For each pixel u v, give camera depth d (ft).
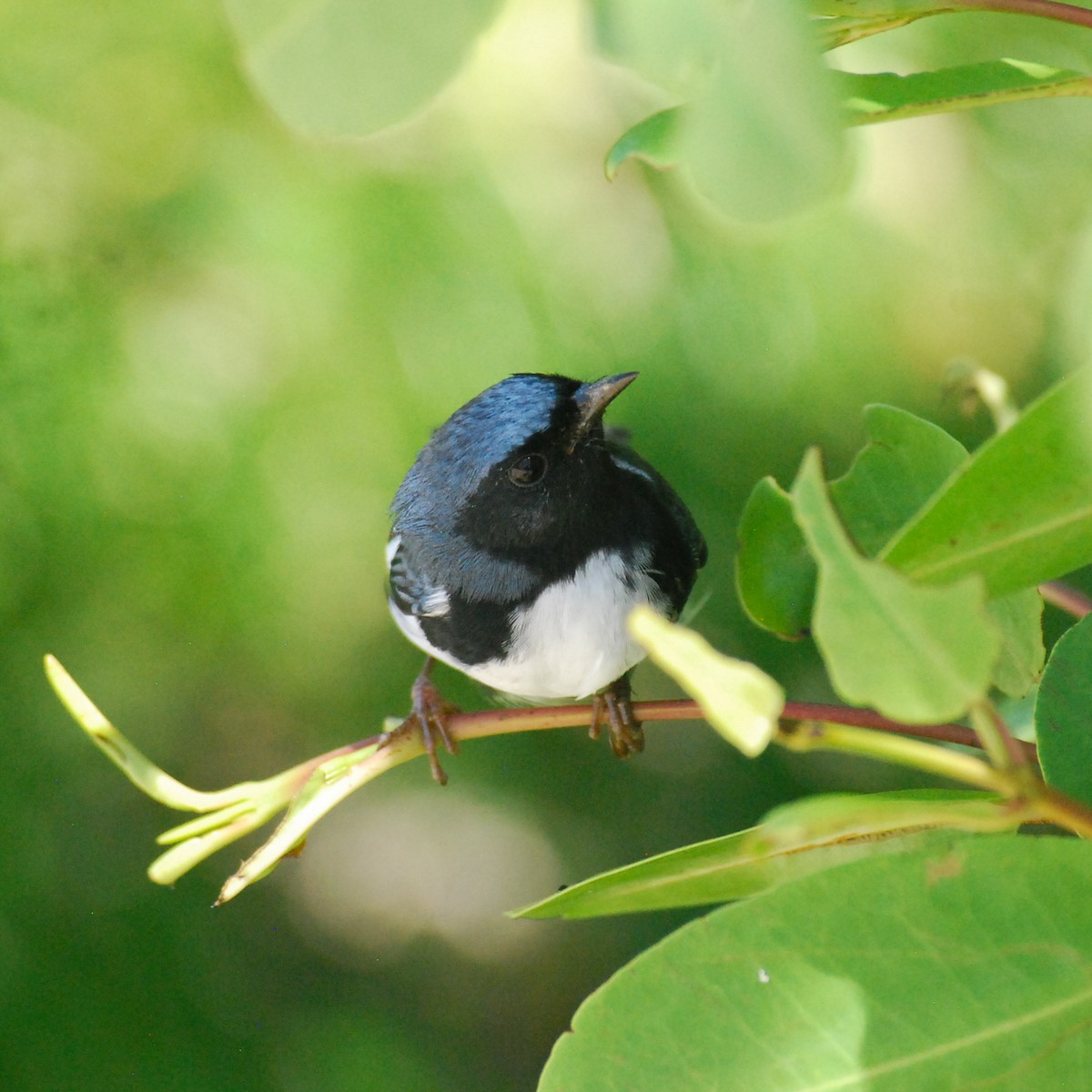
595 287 35.37
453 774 45.39
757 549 16.06
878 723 12.76
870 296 35.09
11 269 33.94
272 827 42.88
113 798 37.29
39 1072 33.83
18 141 34.30
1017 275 34.99
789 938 10.37
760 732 8.30
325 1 6.78
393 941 48.55
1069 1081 9.95
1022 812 8.67
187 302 35.01
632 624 8.39
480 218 34.60
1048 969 10.06
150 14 34.58
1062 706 11.65
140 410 34.37
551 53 32.83
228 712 38.37
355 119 6.91
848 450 36.29
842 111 6.57
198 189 34.35
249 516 34.81
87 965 35.40
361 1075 39.47
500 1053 47.57
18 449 33.91
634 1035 10.50
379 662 38.93
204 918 38.11
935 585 10.30
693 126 6.56
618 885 12.32
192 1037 36.06
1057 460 9.91
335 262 34.19
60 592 35.17
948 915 10.20
